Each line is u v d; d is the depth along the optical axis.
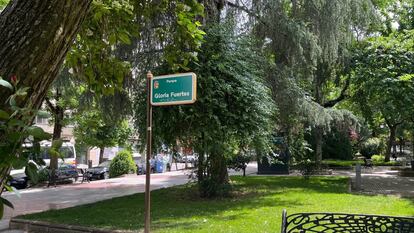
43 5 2.12
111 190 17.66
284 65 14.20
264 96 11.24
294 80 14.31
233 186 15.12
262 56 13.77
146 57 11.98
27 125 1.74
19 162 1.65
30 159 1.69
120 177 25.17
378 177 21.64
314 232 4.98
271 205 10.98
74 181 22.16
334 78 18.28
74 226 8.73
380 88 15.66
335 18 14.08
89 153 35.81
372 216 4.68
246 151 12.87
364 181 19.28
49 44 2.12
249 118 10.81
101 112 14.54
